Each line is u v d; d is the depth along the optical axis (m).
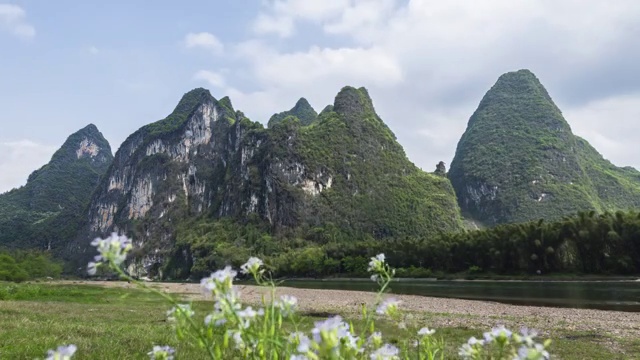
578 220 67.50
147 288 2.18
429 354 3.03
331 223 160.75
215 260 139.12
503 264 72.56
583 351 14.16
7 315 15.73
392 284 67.06
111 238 2.01
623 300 35.75
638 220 61.84
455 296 44.62
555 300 37.62
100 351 8.69
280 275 110.69
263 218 170.12
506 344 2.17
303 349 1.75
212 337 2.20
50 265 137.12
